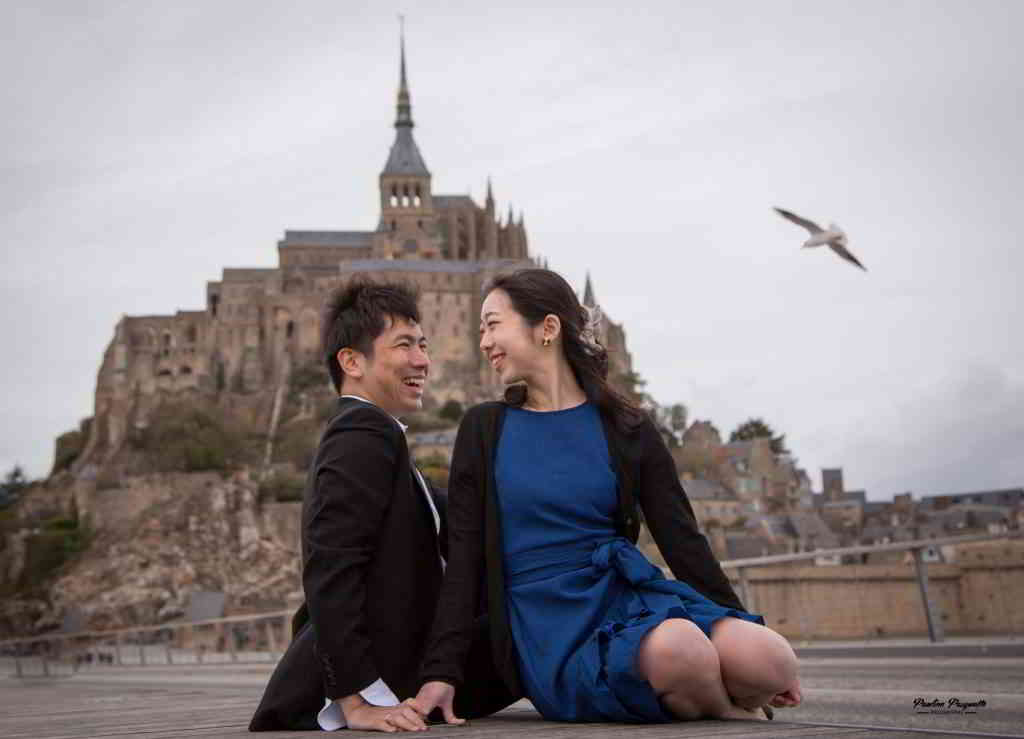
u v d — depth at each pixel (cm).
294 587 13262
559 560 489
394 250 19938
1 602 13000
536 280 527
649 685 426
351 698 466
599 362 530
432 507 532
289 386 17888
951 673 896
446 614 484
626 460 507
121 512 14075
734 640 438
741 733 376
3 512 16512
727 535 9606
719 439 14100
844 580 3753
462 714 509
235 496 14138
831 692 749
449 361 16938
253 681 1483
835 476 16050
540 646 472
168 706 859
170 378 18088
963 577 3925
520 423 516
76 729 561
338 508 484
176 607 12444
